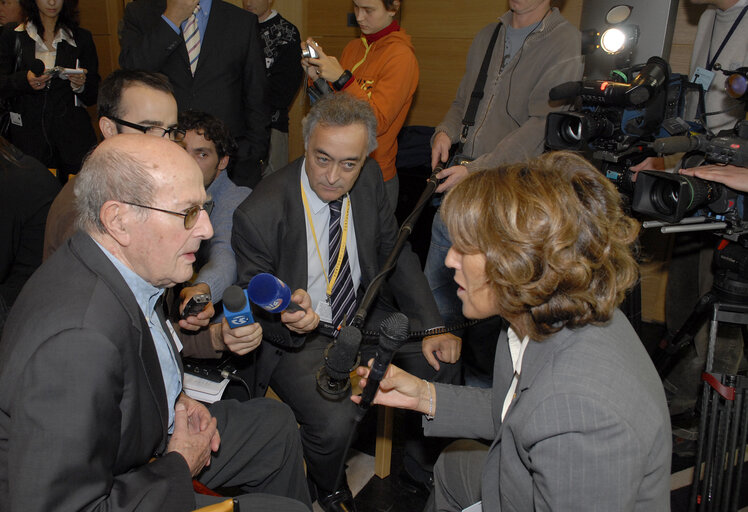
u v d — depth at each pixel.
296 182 1.82
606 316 0.91
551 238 0.86
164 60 2.67
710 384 1.70
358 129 1.64
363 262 1.92
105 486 0.98
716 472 1.71
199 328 1.67
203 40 2.70
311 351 1.86
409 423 2.02
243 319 1.51
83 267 1.07
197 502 1.25
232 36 2.75
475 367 2.57
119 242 1.10
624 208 1.81
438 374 1.94
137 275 1.16
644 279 3.20
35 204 1.90
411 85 2.61
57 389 0.92
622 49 1.97
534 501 0.94
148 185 1.06
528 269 0.87
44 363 0.93
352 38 4.30
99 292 1.03
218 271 1.94
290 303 1.60
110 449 1.00
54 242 1.55
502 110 2.37
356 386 1.85
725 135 1.77
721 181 1.63
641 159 1.95
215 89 2.75
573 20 3.07
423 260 3.34
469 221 0.93
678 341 2.10
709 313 1.95
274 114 3.79
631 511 0.85
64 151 3.48
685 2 2.79
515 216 0.88
